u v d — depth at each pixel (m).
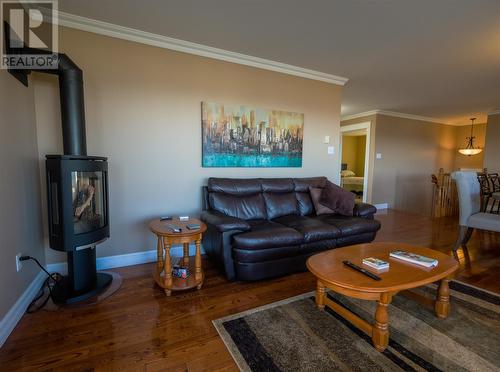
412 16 2.29
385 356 1.50
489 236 3.99
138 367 1.42
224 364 1.45
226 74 3.15
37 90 2.32
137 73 2.69
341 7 2.18
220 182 2.97
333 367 1.43
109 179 2.65
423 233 4.11
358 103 5.49
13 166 1.83
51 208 2.00
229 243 2.35
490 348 1.57
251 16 2.34
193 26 2.53
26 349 1.54
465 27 2.46
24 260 1.94
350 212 3.20
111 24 2.49
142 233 2.83
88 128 2.53
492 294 2.22
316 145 3.92
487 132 6.20
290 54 3.15
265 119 3.45
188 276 2.37
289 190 3.37
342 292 1.57
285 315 1.89
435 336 1.67
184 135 2.96
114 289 2.24
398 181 6.71
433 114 6.58
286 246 2.45
